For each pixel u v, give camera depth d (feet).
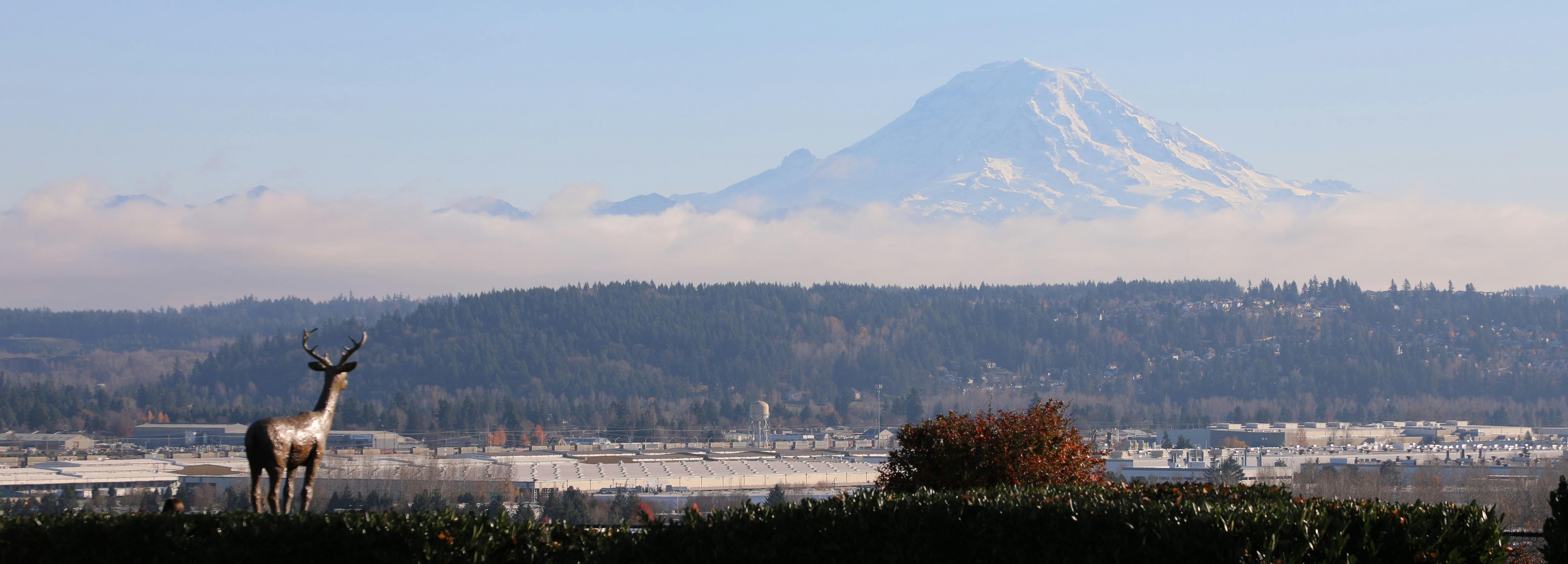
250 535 59.21
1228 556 50.14
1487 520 52.75
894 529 55.98
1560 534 52.85
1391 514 52.60
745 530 56.80
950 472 93.45
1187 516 52.31
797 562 56.08
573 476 466.29
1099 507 55.06
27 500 274.98
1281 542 50.52
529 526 60.39
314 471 65.05
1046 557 53.36
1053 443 95.09
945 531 55.57
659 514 64.69
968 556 55.11
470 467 472.85
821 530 56.13
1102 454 100.32
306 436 63.87
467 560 58.03
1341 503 55.26
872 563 55.52
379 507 301.02
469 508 65.98
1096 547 52.65
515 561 58.44
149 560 59.52
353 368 67.15
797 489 434.71
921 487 69.77
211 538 59.41
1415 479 392.06
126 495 334.65
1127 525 52.54
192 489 342.85
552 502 311.06
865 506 58.54
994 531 54.70
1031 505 56.44
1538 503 336.90
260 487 62.80
